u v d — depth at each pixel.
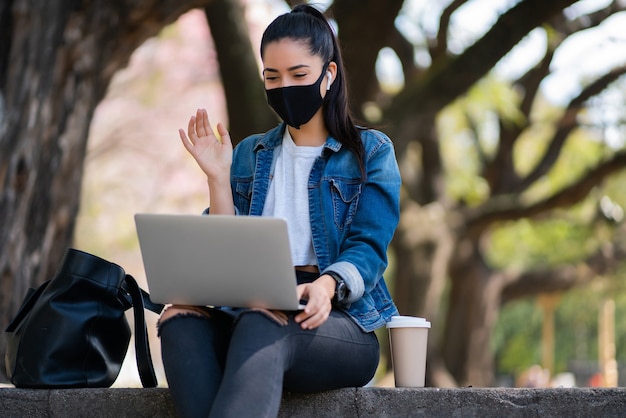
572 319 32.09
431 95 9.55
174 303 3.44
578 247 18.80
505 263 22.73
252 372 3.12
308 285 3.36
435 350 14.85
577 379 33.09
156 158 18.91
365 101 10.27
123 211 19.75
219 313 3.54
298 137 3.78
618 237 18.61
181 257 3.30
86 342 3.73
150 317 19.05
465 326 17.92
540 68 15.05
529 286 18.33
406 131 9.78
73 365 3.75
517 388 3.53
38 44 6.52
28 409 3.69
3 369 6.06
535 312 33.31
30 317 3.77
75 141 6.64
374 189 3.68
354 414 3.54
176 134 18.78
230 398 3.06
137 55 17.80
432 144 15.46
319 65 3.62
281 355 3.22
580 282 18.44
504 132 16.31
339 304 3.53
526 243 20.69
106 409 3.64
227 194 3.78
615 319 31.64
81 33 6.61
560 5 8.86
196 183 19.06
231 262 3.24
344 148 3.73
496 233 20.89
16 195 6.40
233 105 9.50
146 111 18.64
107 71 6.90
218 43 9.45
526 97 15.51
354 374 3.54
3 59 6.56
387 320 3.70
